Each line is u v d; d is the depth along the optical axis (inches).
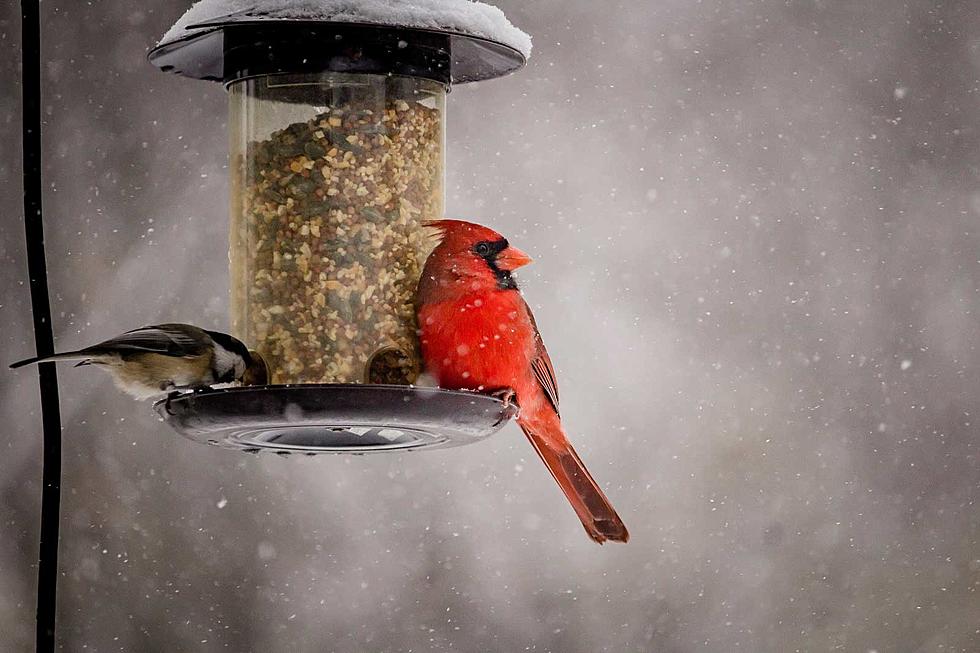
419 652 545.6
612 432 587.5
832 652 593.0
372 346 281.3
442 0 271.9
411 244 285.4
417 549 556.4
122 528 523.8
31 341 521.7
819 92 643.5
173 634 519.8
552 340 593.3
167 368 273.4
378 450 281.3
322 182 282.5
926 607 592.7
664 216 607.5
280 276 282.4
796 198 629.9
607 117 611.2
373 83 284.5
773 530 594.2
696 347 602.5
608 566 573.9
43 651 219.1
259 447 277.6
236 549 537.3
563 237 597.0
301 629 532.1
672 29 631.8
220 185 541.6
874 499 607.5
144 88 545.0
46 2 546.0
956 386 621.3
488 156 599.2
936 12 666.8
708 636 578.6
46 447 223.1
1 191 524.7
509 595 556.7
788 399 606.5
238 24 274.7
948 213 642.8
